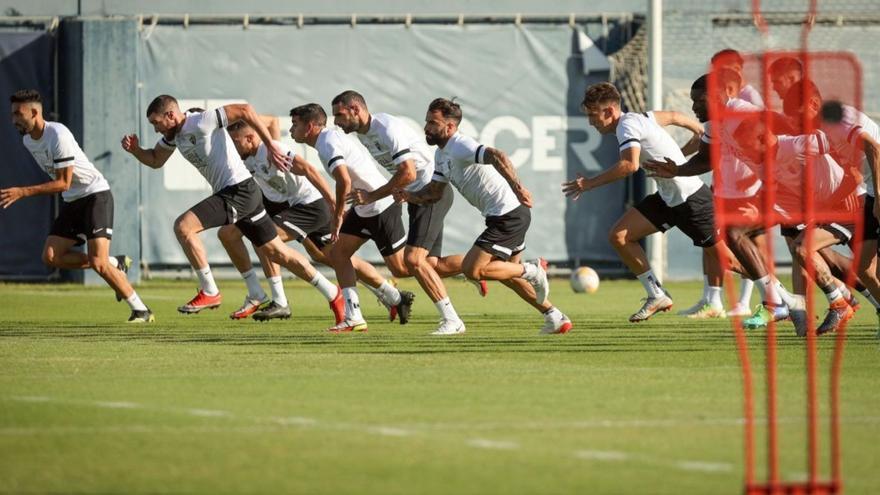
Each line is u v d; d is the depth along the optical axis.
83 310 59.28
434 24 85.44
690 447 22.20
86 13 86.00
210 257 84.31
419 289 77.38
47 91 81.75
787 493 17.95
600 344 40.97
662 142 45.31
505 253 43.62
